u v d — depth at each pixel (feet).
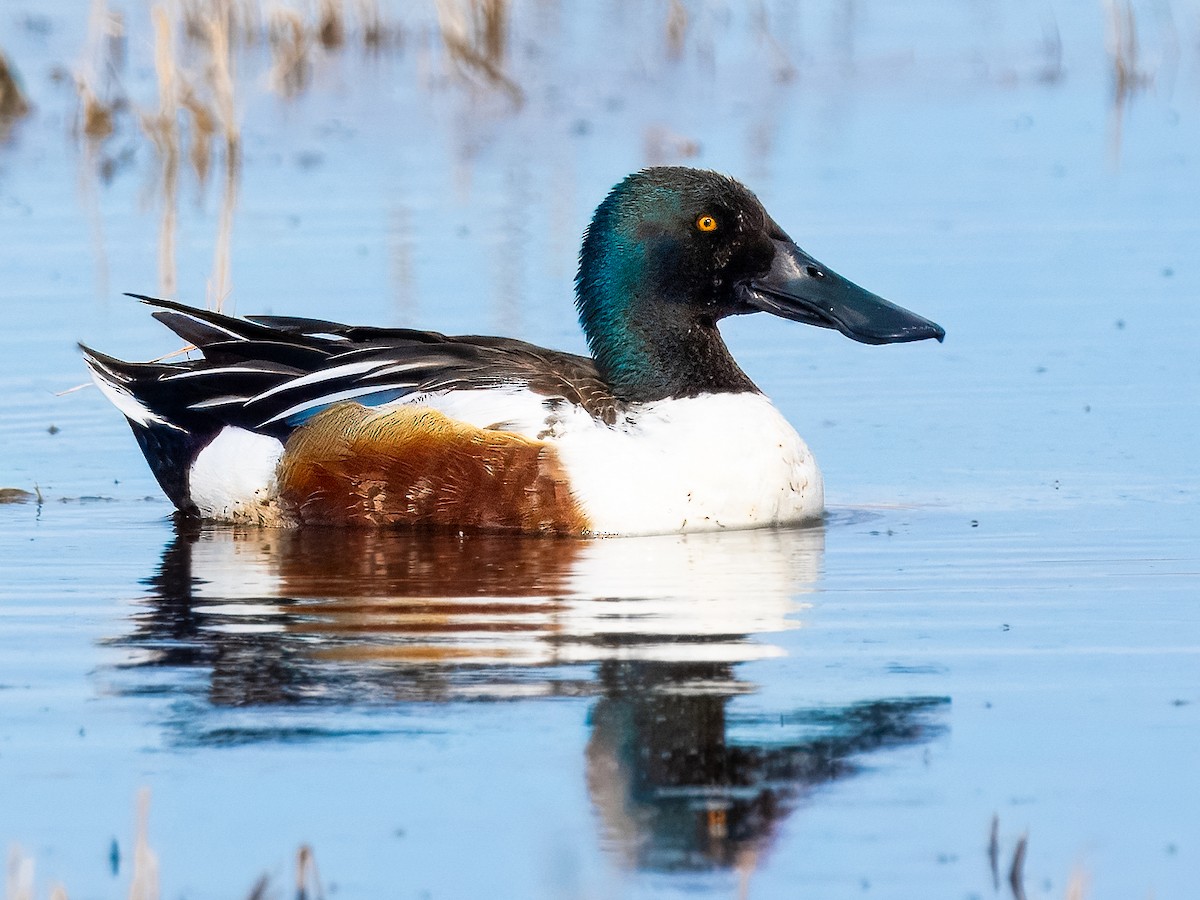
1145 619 33.17
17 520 41.81
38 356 52.95
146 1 97.35
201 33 92.12
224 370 42.65
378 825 25.09
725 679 30.07
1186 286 57.77
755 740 27.66
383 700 29.17
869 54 90.48
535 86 86.02
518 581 35.86
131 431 47.70
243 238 62.95
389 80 87.30
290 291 57.06
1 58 79.00
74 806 25.76
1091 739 27.63
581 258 42.65
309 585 35.70
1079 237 62.75
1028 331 54.39
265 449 41.47
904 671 30.42
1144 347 52.85
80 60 86.69
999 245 61.82
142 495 44.27
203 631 32.68
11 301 56.90
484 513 39.93
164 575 36.76
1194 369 51.11
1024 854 24.16
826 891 23.43
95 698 29.43
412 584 35.63
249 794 26.04
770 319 58.29
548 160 73.10
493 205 66.69
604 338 41.96
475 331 53.52
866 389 50.90
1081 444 45.93
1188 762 26.81
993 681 29.99
